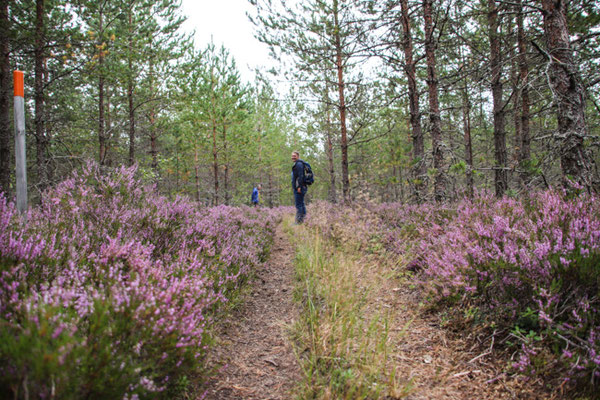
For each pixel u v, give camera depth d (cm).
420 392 198
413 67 775
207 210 677
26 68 1002
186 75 1200
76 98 1280
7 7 621
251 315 334
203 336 222
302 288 391
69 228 291
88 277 226
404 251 439
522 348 208
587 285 216
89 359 141
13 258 202
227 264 372
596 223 256
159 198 447
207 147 1402
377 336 242
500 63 568
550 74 435
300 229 777
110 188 383
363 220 575
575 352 190
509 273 254
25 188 317
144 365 165
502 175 705
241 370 233
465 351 238
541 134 528
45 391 123
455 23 649
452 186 621
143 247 275
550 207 316
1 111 656
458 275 290
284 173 2947
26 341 129
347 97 1051
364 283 363
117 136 1380
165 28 1197
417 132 789
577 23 598
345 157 1013
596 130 630
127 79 993
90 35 727
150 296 185
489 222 365
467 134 1205
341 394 195
